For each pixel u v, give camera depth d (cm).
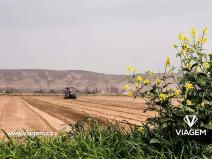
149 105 767
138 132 812
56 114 2697
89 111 2939
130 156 728
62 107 3703
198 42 738
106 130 846
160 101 746
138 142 749
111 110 3033
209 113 738
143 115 2364
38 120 2191
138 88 749
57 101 5769
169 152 709
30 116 2505
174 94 744
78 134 859
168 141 743
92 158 727
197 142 732
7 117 2417
